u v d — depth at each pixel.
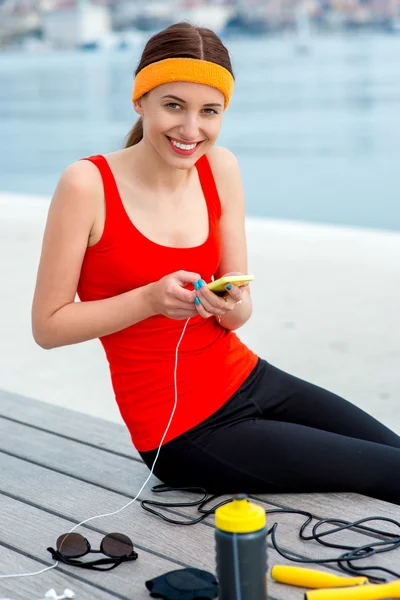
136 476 3.22
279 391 3.15
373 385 5.24
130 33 88.44
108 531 2.79
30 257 8.77
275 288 7.47
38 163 19.28
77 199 2.78
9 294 7.51
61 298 2.85
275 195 15.43
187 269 2.91
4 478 3.22
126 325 2.79
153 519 2.87
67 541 2.60
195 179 3.06
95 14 87.94
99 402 5.11
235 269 3.17
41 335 2.88
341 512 2.86
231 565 2.15
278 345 6.02
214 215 3.05
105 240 2.84
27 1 87.06
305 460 2.92
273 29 90.75
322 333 6.25
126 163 2.91
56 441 3.56
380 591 2.30
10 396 4.11
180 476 3.01
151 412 2.96
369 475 2.93
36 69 55.38
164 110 2.74
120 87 39.72
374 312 6.68
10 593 2.44
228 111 28.80
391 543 2.63
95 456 3.40
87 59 69.94
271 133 23.52
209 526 2.81
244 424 2.97
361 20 90.06
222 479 2.96
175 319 2.73
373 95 32.66
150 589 2.41
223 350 3.04
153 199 2.90
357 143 21.42
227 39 90.88
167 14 88.56
